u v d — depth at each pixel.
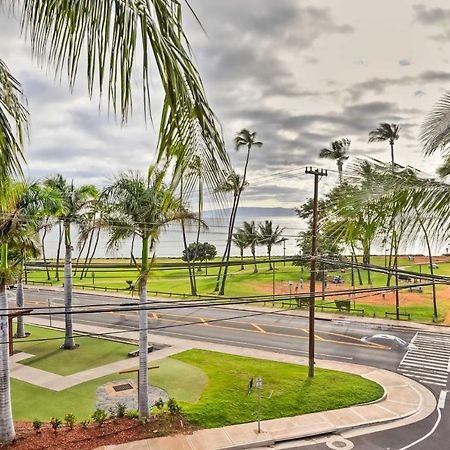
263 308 40.34
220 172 2.41
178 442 14.89
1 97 3.55
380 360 24.70
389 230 6.71
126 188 14.52
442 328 32.72
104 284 55.06
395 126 44.31
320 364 23.69
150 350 25.89
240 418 16.81
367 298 43.78
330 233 7.30
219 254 96.75
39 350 25.38
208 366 22.91
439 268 49.91
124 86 2.23
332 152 46.66
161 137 2.30
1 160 3.67
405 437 15.93
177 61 2.21
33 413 17.06
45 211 16.23
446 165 6.71
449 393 20.08
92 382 20.39
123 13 2.21
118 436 15.08
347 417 17.28
